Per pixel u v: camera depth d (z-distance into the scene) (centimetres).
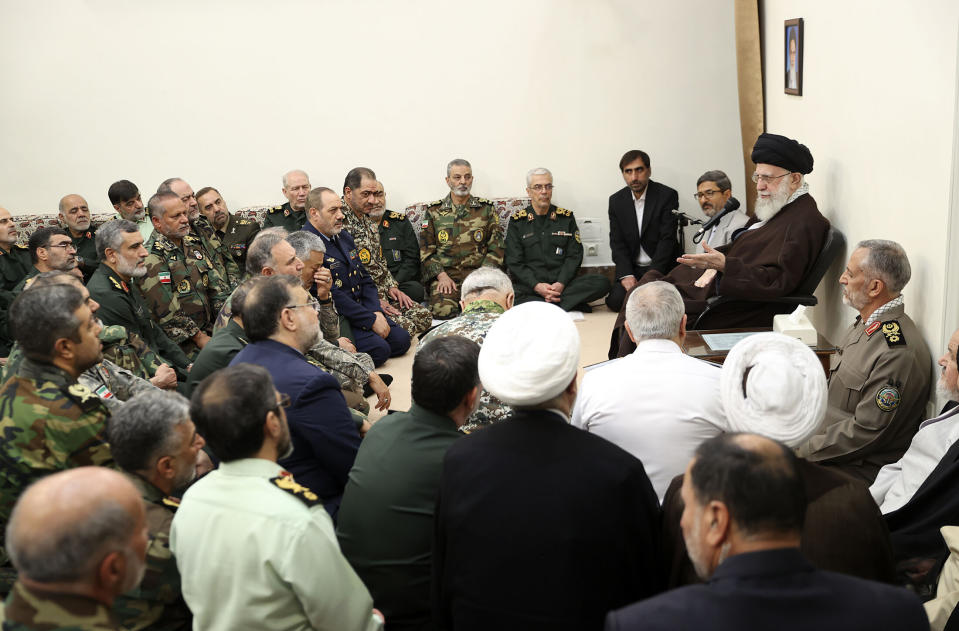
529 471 165
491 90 624
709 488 127
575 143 631
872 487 274
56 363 221
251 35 615
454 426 212
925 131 310
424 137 633
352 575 176
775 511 122
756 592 119
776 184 413
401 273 623
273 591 165
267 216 605
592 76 619
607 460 165
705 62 614
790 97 495
